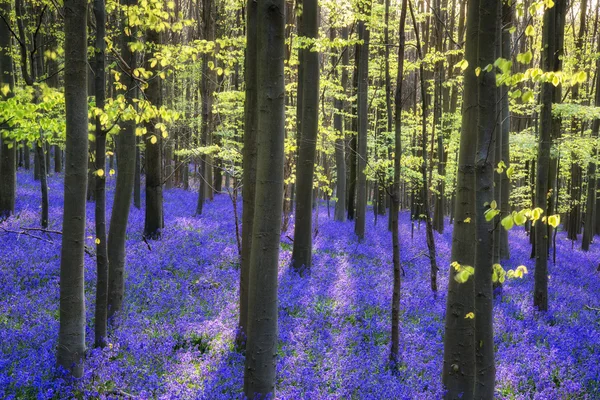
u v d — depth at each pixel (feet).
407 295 34.81
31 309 24.71
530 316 33.32
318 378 20.57
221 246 43.37
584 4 62.75
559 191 89.56
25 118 23.20
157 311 26.94
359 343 25.36
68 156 16.84
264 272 16.76
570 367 24.89
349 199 76.48
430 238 36.52
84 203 17.58
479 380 15.74
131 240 41.91
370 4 40.14
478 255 15.28
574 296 41.09
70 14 15.96
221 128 51.26
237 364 21.53
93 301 27.71
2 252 32.78
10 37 39.45
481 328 15.53
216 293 30.94
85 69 16.57
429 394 19.67
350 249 49.55
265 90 16.02
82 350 18.44
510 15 32.14
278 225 16.72
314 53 37.40
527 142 48.98
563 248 76.69
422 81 32.42
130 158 24.66
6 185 44.75
